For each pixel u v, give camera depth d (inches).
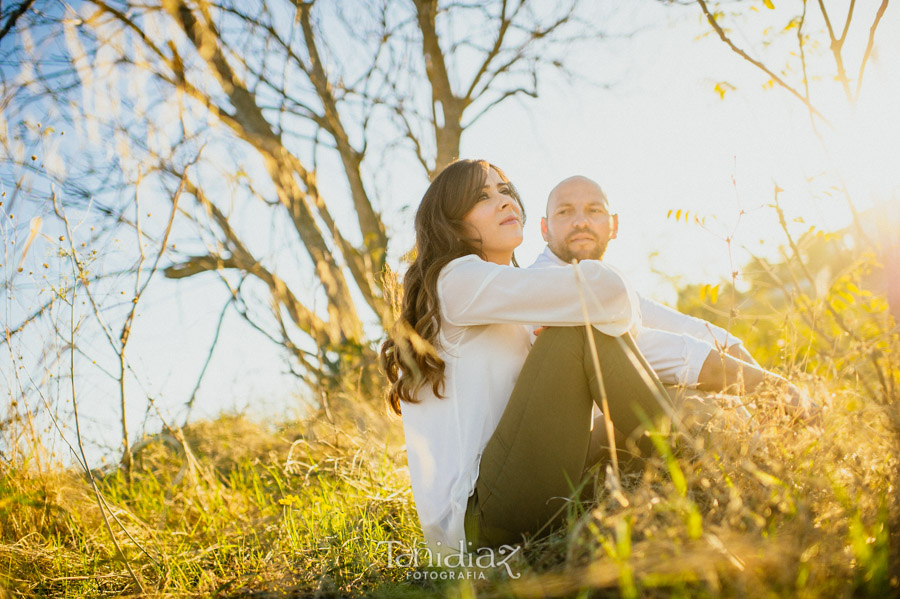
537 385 69.5
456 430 75.7
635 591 47.7
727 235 77.7
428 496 76.4
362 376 178.1
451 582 66.1
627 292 70.8
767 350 100.3
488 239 84.6
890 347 66.9
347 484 113.7
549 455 68.9
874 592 44.7
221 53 186.1
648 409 68.2
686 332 104.2
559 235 110.7
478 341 77.4
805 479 57.4
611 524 55.6
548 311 70.6
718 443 64.0
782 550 47.8
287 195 170.9
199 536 108.0
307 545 88.8
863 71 71.8
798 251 72.2
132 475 124.0
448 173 85.4
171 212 120.9
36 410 100.4
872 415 65.6
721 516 55.6
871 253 77.1
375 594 68.3
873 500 54.2
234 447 155.7
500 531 71.5
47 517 100.4
